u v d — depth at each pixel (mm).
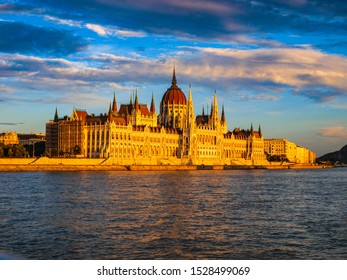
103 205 122062
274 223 98000
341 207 125312
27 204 122938
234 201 136125
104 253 72188
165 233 86000
